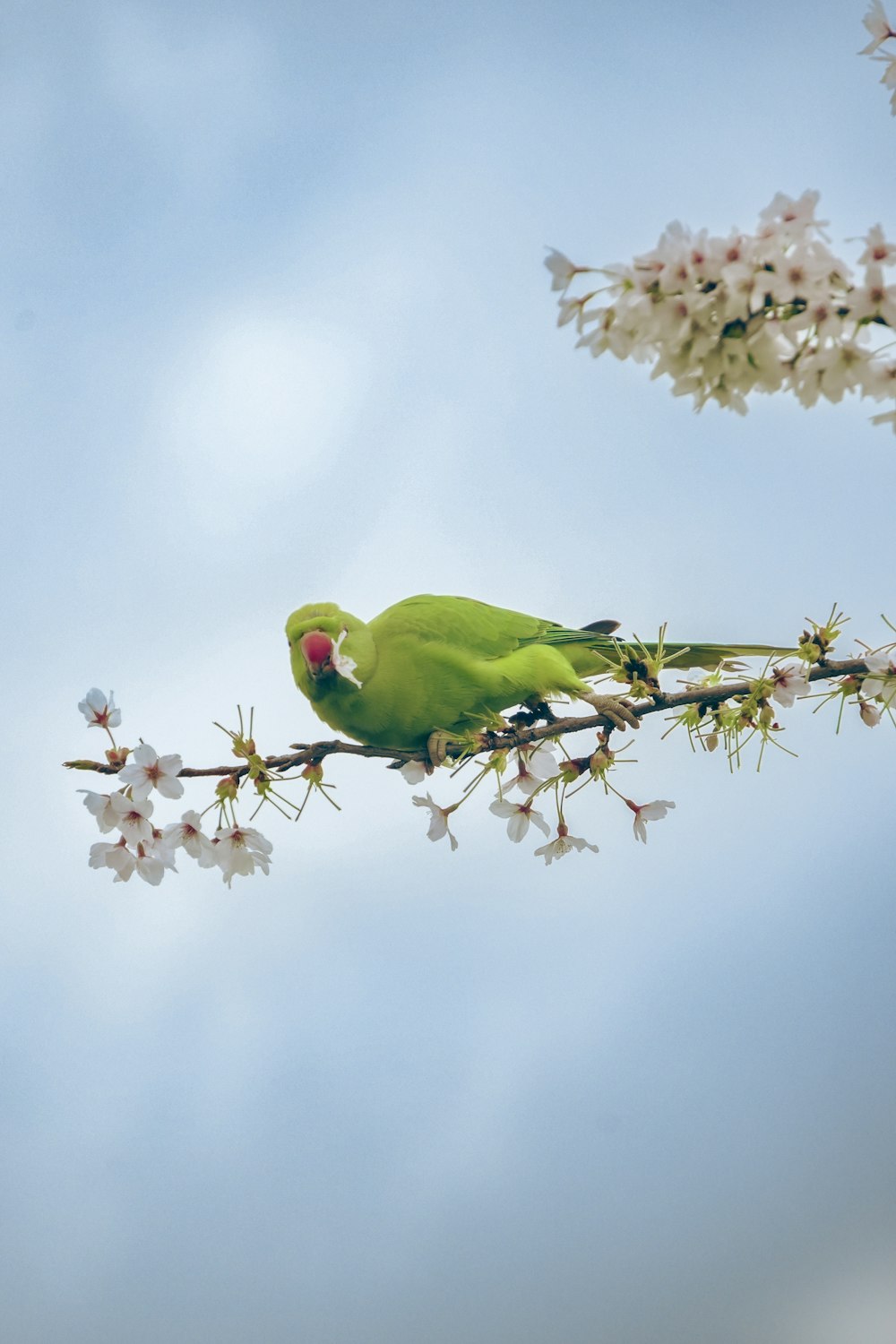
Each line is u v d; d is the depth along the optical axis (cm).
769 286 373
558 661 631
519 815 553
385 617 628
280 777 510
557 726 547
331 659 593
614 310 387
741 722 527
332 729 640
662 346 390
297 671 621
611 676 550
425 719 619
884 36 429
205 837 501
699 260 376
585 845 548
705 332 381
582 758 553
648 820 547
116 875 500
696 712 534
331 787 513
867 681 509
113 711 506
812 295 374
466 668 612
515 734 552
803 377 389
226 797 503
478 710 625
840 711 520
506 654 629
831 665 518
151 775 495
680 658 600
